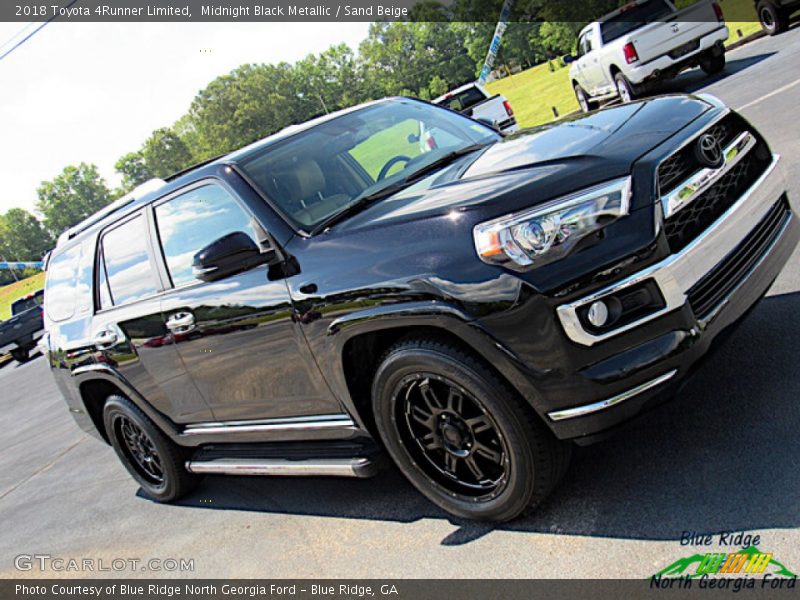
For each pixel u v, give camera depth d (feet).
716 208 9.02
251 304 10.85
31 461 24.73
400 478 12.42
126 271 13.91
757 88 33.32
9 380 55.47
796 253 14.49
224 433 13.21
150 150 485.15
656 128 9.23
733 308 8.81
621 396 8.11
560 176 8.51
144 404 14.47
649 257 8.09
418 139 12.67
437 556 9.61
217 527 13.44
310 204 10.94
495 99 48.75
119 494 17.70
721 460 9.05
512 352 8.25
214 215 11.73
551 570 8.36
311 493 13.34
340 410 10.88
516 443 8.79
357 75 401.08
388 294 8.98
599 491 9.47
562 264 8.02
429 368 9.07
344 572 10.09
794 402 9.57
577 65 52.49
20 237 533.96
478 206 8.60
